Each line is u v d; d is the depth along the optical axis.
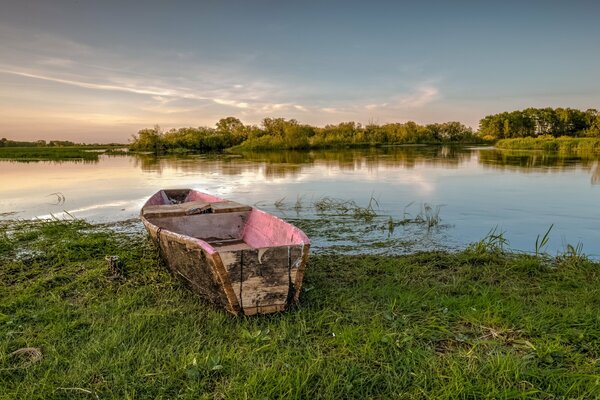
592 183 13.27
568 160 22.84
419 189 12.45
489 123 67.19
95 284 4.80
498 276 5.07
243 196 11.45
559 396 2.65
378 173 16.92
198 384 2.76
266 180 15.00
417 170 18.00
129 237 7.16
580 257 5.62
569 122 60.53
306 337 3.41
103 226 8.05
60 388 2.72
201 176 16.69
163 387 2.74
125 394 2.64
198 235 5.92
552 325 3.58
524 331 3.46
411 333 3.43
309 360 3.02
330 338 3.39
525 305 4.05
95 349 3.17
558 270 5.30
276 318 3.77
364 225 7.94
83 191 12.82
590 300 4.22
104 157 32.66
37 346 3.31
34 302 4.24
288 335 3.43
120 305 4.07
